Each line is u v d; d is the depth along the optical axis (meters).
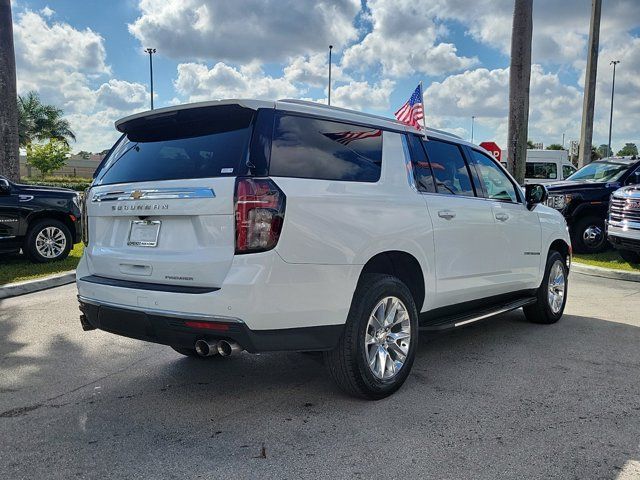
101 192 4.06
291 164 3.57
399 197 4.19
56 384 4.35
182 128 3.91
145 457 3.16
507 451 3.23
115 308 3.70
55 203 9.96
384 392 3.99
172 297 3.42
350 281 3.70
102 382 4.39
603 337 5.79
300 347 3.54
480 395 4.11
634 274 9.59
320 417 3.70
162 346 5.36
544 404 3.94
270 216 3.33
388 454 3.19
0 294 7.55
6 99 12.21
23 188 9.70
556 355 5.13
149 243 3.71
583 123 18.94
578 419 3.69
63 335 5.71
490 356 5.09
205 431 3.50
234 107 3.62
